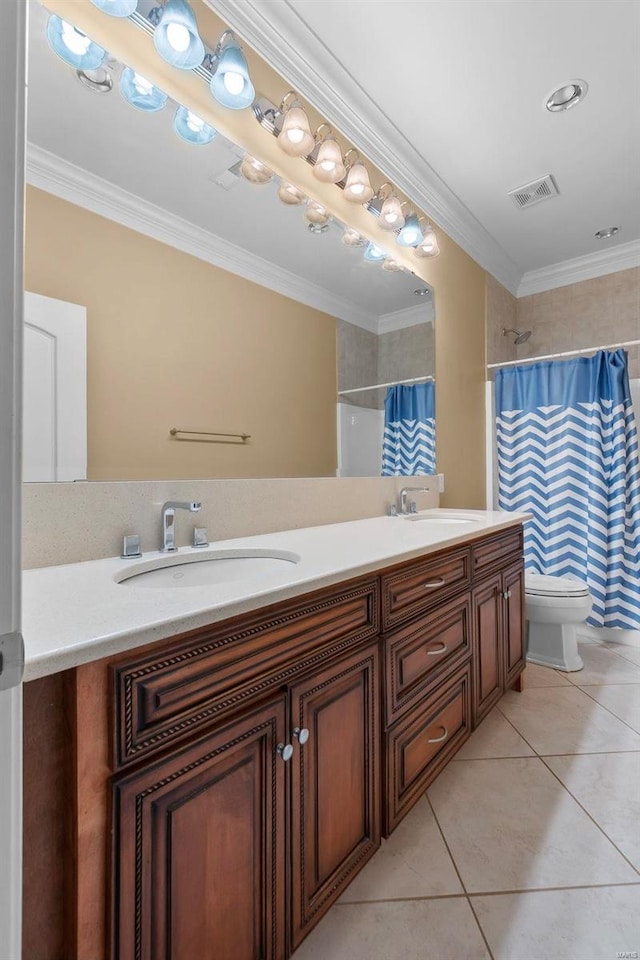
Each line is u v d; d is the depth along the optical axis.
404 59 1.61
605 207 2.52
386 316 2.12
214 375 1.40
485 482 2.99
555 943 0.95
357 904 1.04
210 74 1.30
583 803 1.36
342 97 1.75
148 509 1.17
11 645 0.39
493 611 1.80
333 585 0.99
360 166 1.79
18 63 0.40
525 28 1.50
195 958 0.69
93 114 1.12
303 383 1.72
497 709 1.92
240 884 0.76
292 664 0.87
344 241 1.89
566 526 2.73
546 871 1.13
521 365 2.92
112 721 0.60
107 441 1.14
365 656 1.07
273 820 0.82
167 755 0.66
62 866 0.59
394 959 0.92
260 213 1.54
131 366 1.19
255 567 1.22
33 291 1.02
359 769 1.05
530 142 2.03
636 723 1.80
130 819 0.61
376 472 2.05
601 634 2.72
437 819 1.31
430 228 2.20
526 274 3.32
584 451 2.68
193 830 0.69
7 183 0.40
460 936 0.97
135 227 1.21
